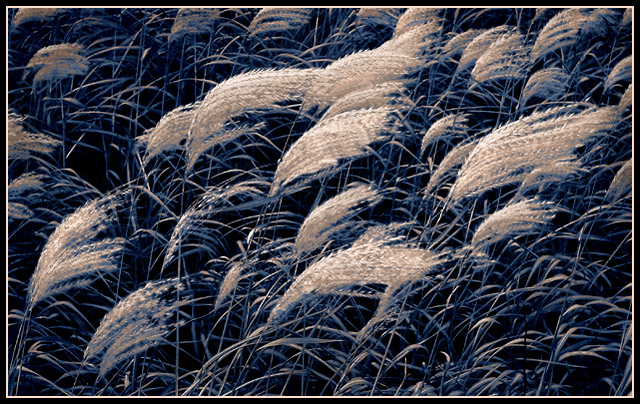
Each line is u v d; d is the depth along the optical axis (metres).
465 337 2.62
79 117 3.71
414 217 2.70
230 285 2.05
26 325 2.40
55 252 1.89
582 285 2.72
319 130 1.82
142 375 2.22
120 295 2.81
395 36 3.48
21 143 2.81
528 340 2.25
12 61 3.78
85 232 1.95
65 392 2.21
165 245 2.66
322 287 1.63
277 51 4.11
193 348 2.60
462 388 2.21
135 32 4.09
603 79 3.62
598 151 3.11
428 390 2.15
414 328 2.37
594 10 3.38
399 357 2.16
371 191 1.83
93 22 3.96
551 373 2.17
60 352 2.64
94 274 2.53
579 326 2.40
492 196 3.25
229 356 2.52
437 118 3.56
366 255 1.55
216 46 4.11
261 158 3.60
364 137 1.81
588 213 2.66
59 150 3.48
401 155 3.29
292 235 3.07
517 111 3.22
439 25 3.69
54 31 3.98
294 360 2.48
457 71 3.33
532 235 2.94
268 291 2.32
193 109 2.43
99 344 1.84
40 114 3.67
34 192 3.06
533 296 2.46
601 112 1.82
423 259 1.53
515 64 3.17
